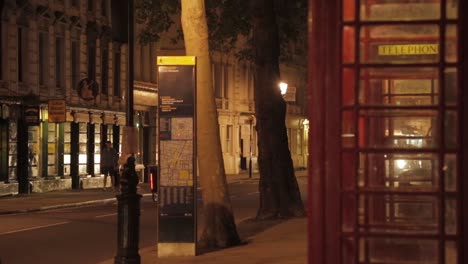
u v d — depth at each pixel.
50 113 38.28
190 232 14.73
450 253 5.38
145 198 36.94
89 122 44.75
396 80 5.73
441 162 5.38
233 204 31.92
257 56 23.67
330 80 5.54
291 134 77.94
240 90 67.19
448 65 5.36
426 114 5.53
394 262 5.44
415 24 5.44
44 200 34.56
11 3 36.78
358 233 5.48
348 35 5.53
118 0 18.61
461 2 5.32
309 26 5.59
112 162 41.62
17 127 37.84
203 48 15.74
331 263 5.49
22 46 38.44
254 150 68.50
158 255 14.77
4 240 19.48
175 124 14.66
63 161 42.22
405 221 5.58
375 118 5.66
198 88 15.88
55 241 19.27
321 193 5.53
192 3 15.56
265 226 20.95
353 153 5.51
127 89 18.58
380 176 5.67
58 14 41.41
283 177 23.56
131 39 18.72
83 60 44.25
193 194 14.73
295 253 14.77
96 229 22.16
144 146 53.09
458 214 5.31
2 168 36.94
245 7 28.55
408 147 5.55
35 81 39.38
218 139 16.22
